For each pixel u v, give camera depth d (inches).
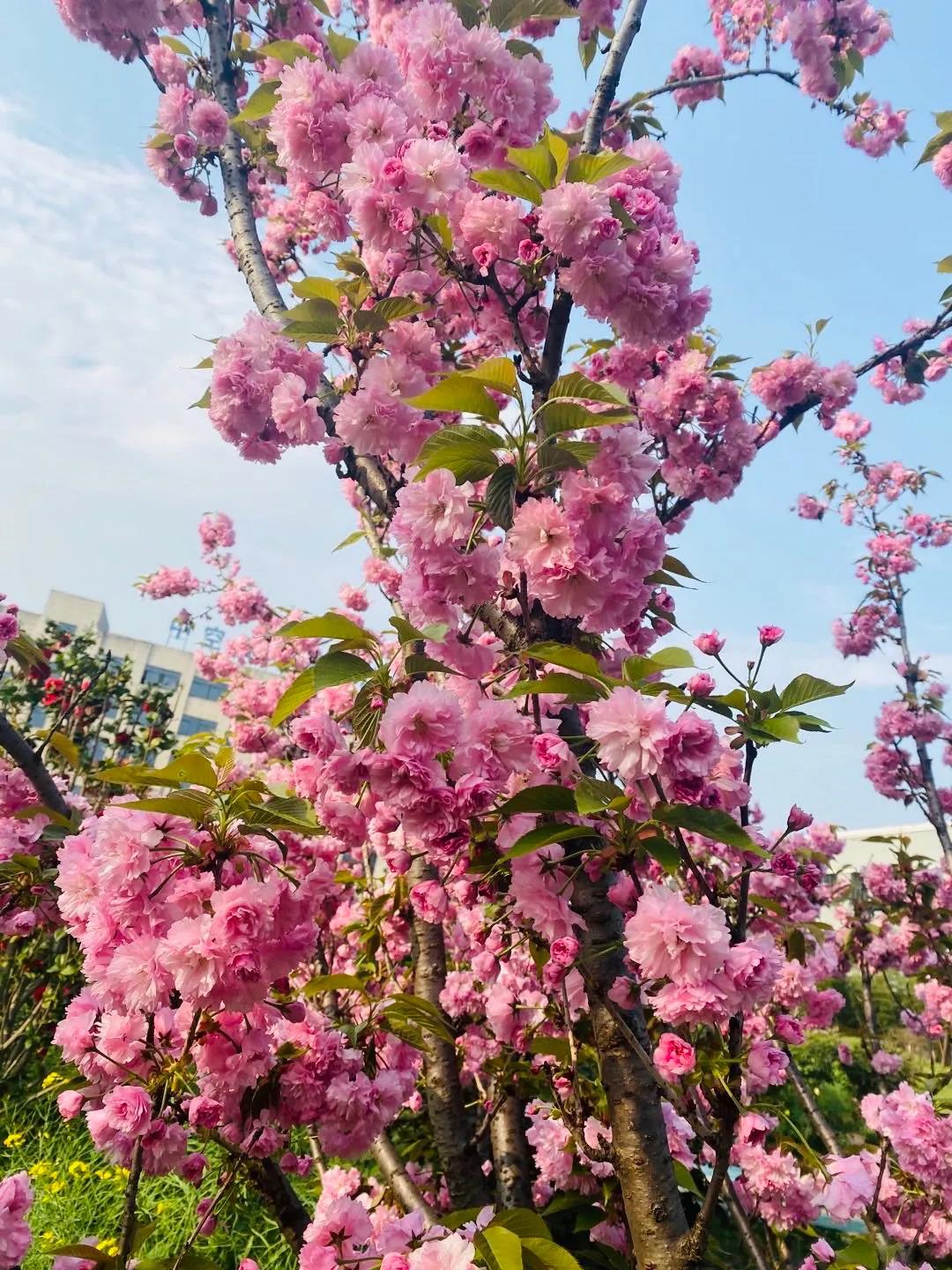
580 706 87.8
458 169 90.8
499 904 88.4
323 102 103.9
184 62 193.2
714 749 61.4
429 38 98.4
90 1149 212.4
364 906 153.2
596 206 81.2
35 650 142.3
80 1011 76.3
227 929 61.4
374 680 77.6
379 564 224.8
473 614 83.0
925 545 302.0
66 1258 66.1
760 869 63.6
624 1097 68.1
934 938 233.6
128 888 64.6
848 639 303.1
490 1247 56.2
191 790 66.5
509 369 73.3
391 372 94.9
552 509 71.7
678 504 157.2
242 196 159.0
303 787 77.9
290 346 111.6
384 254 102.6
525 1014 121.3
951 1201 108.7
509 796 77.5
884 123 208.5
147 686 322.0
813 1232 117.0
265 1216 179.8
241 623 310.8
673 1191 65.6
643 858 73.9
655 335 91.1
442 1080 119.6
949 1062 199.2
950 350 243.8
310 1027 87.0
